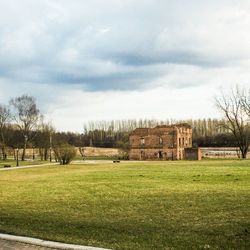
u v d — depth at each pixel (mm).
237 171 41188
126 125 186500
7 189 29797
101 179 36219
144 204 19672
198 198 21031
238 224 14078
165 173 41312
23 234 13023
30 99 115250
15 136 115375
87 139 177000
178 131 114062
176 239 12062
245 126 92250
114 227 14156
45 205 20516
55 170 57438
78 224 14906
